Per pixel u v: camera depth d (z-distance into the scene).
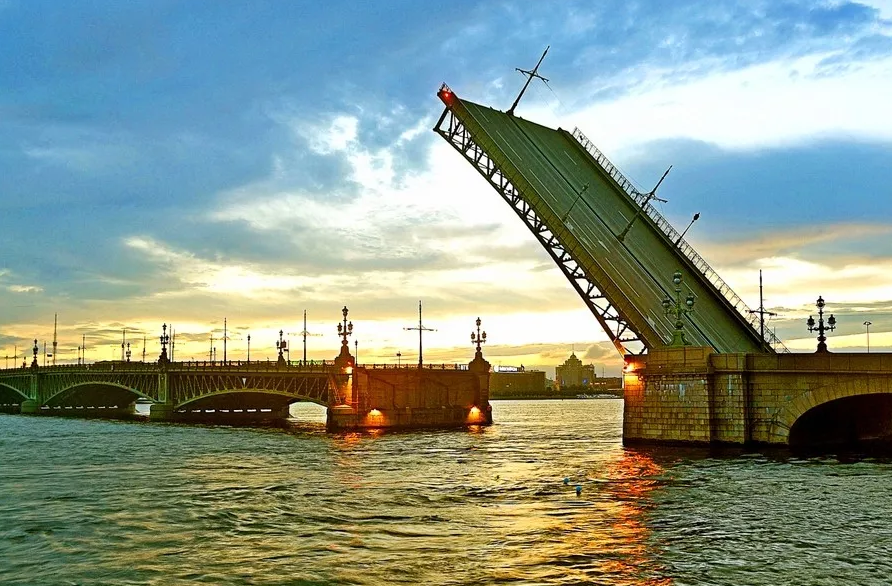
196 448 70.31
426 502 38.09
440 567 25.97
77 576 25.69
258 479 47.44
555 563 26.25
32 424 113.75
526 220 69.25
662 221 74.44
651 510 34.78
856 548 27.77
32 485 45.69
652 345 60.56
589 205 70.12
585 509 35.44
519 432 88.88
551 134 79.31
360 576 25.11
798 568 25.34
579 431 91.00
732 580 24.14
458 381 101.69
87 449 70.06
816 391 52.28
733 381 55.03
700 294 69.44
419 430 91.62
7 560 27.78
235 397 127.44
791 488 39.62
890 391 49.56
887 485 40.38
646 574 24.83
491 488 42.22
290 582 24.62
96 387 140.88
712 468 46.69
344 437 81.75
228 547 29.23
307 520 34.06
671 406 57.44
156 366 122.88
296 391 96.62
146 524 33.59
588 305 67.75
